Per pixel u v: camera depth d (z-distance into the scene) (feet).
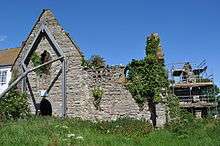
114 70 116.98
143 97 114.83
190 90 148.66
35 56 124.36
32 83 123.75
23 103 114.83
